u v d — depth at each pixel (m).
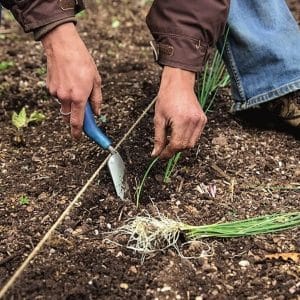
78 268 1.19
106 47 2.17
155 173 1.44
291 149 1.56
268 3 1.56
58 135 1.62
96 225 1.30
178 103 1.24
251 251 1.23
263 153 1.54
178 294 1.14
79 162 1.49
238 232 1.26
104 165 1.39
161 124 1.26
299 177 1.46
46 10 1.19
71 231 1.28
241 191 1.41
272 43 1.54
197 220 1.31
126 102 1.74
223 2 1.27
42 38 1.22
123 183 1.36
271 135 1.61
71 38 1.21
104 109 1.70
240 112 1.67
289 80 1.55
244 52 1.56
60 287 1.14
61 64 1.21
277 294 1.14
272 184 1.43
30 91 1.87
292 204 1.37
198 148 1.53
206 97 1.61
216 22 1.28
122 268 1.19
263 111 1.66
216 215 1.33
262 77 1.57
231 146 1.56
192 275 1.18
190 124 1.25
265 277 1.18
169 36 1.26
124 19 2.41
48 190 1.40
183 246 1.25
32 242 1.26
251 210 1.35
